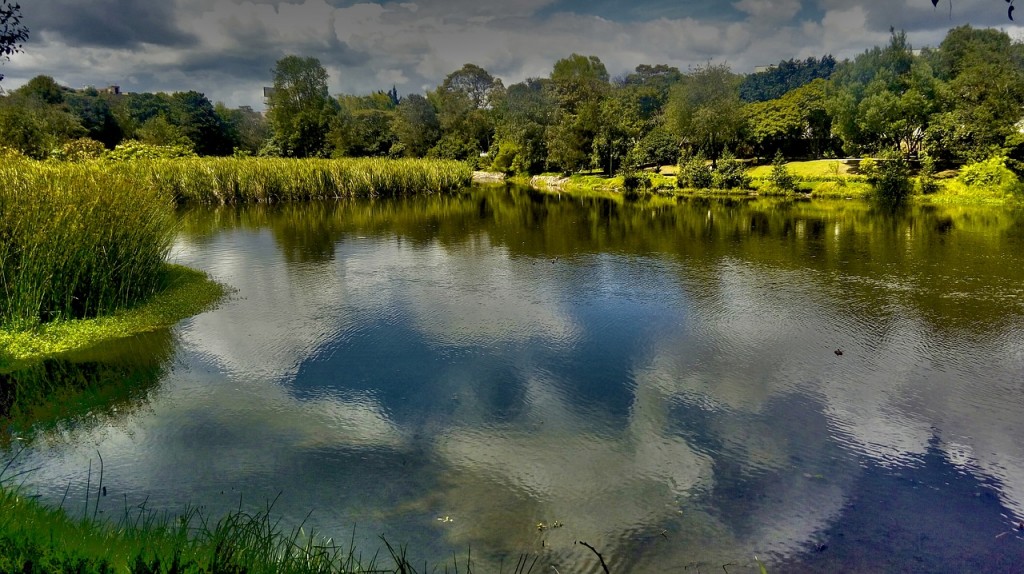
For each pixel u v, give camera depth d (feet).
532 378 37.91
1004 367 38.42
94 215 48.55
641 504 25.02
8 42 31.76
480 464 28.14
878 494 25.71
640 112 262.47
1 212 44.42
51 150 124.36
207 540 19.36
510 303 54.13
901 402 34.06
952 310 49.85
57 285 45.50
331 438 30.58
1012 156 133.90
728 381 37.19
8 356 39.70
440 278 63.77
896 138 154.20
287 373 38.68
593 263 70.95
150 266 54.13
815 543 22.61
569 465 28.04
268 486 26.27
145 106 303.89
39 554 13.24
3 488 18.81
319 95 259.80
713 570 21.12
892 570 21.16
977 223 97.04
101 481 26.40
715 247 80.43
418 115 286.25
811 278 61.62
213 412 33.35
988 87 134.10
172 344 43.37
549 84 250.78
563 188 194.59
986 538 22.82
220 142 282.36
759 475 27.17
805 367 39.09
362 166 163.02
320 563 17.03
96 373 38.32
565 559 21.57
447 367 39.65
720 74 184.55
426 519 23.95
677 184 171.83
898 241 81.82
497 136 269.85
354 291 58.39
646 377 37.93
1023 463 27.89
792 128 187.62
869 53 164.66
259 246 82.84
